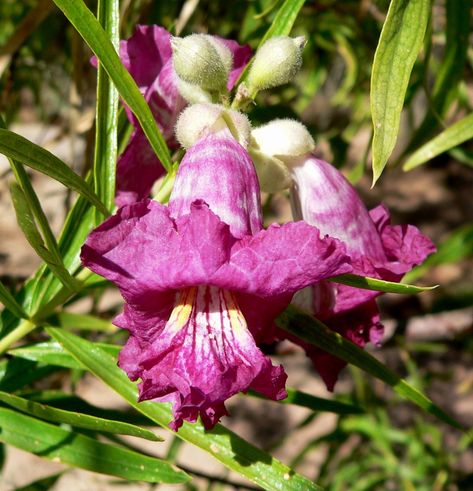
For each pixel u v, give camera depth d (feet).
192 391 0.29
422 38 0.33
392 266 0.37
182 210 0.32
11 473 1.04
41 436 0.38
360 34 0.65
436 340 0.85
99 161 0.38
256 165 0.37
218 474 1.08
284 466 0.36
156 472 0.37
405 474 0.73
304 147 0.37
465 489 0.76
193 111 0.34
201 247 0.29
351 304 0.36
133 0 0.51
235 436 0.37
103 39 0.33
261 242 0.30
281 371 0.31
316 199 0.37
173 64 0.36
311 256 0.29
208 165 0.32
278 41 0.36
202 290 0.32
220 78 0.36
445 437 1.12
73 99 0.58
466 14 0.46
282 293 0.30
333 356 0.39
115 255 0.30
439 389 1.16
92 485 1.00
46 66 0.69
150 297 0.31
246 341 0.31
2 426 0.37
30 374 0.41
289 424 1.21
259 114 0.55
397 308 0.67
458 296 0.67
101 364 0.38
